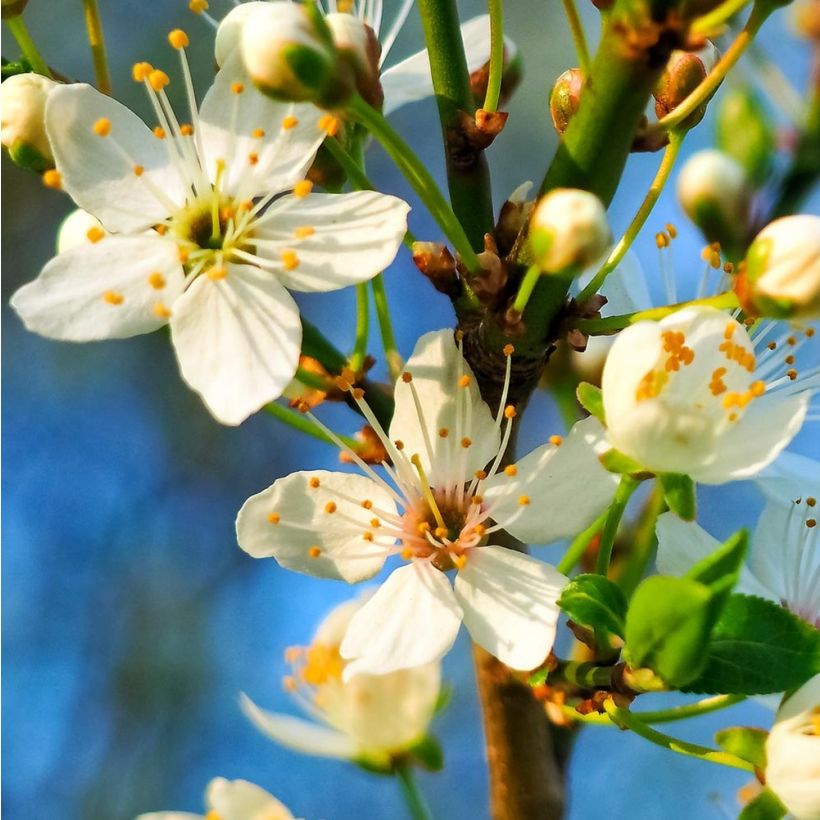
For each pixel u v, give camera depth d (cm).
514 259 20
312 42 19
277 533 20
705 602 19
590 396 20
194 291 20
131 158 21
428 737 22
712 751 20
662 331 20
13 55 34
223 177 21
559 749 21
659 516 21
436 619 20
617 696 20
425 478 20
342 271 20
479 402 20
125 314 20
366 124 20
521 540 20
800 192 22
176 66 35
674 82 21
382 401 21
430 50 21
